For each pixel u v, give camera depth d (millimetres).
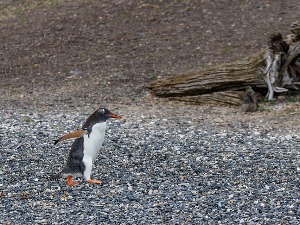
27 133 15773
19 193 11031
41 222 9570
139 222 9461
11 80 22312
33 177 12016
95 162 13016
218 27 25500
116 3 28547
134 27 26172
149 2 28156
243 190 10938
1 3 30719
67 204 10375
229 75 18609
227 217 9602
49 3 29922
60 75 22422
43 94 20516
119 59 23469
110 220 9578
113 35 25641
